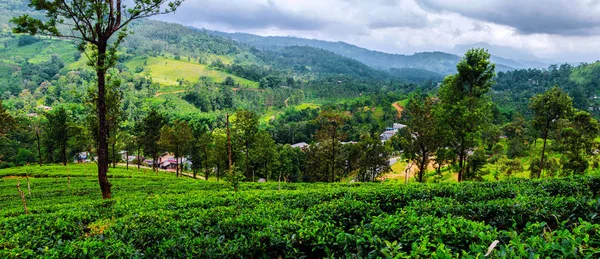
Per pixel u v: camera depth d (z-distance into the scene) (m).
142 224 10.69
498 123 95.50
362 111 131.38
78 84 142.62
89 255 7.48
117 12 19.47
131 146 64.06
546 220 8.38
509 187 14.34
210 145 56.12
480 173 33.09
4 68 179.38
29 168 52.06
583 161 33.28
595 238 5.28
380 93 165.00
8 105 118.06
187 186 31.42
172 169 84.44
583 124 36.19
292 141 110.00
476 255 5.06
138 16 20.30
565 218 8.20
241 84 192.50
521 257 4.83
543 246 5.07
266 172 58.50
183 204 16.03
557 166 36.06
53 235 10.62
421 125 31.22
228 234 8.94
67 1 17.83
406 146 32.72
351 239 6.91
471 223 6.62
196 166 71.38
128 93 128.88
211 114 127.25
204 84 164.62
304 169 70.38
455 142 30.81
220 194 19.92
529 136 67.62
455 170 30.14
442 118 29.36
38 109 114.44
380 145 49.44
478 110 28.50
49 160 76.88
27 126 81.06
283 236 7.69
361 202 10.80
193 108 134.62
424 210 9.87
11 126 49.47
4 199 27.56
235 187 18.77
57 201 25.30
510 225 8.59
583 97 124.19
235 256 7.13
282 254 7.45
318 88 197.88
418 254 5.38
